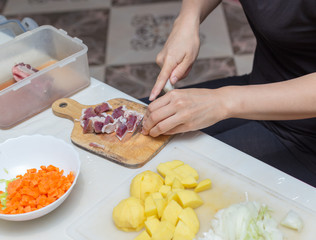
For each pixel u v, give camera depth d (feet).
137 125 3.59
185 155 3.37
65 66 3.81
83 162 3.33
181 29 4.17
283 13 3.58
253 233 2.69
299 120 3.89
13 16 9.79
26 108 3.71
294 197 2.97
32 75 3.62
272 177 3.13
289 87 3.22
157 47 8.71
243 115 3.34
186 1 4.41
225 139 4.19
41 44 4.12
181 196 2.86
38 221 2.88
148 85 7.85
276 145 4.10
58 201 2.75
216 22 9.23
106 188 3.11
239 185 3.08
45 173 3.05
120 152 3.35
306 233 2.74
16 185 2.88
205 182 3.03
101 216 2.92
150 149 3.38
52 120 3.77
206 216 2.88
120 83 7.89
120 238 2.78
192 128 3.42
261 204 2.92
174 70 4.01
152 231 2.70
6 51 3.91
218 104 3.30
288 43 3.73
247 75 5.06
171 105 3.30
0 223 2.86
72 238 2.78
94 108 3.75
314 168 3.84
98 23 9.45
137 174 3.18
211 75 7.96
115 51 8.65
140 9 9.81
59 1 10.23
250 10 3.94
